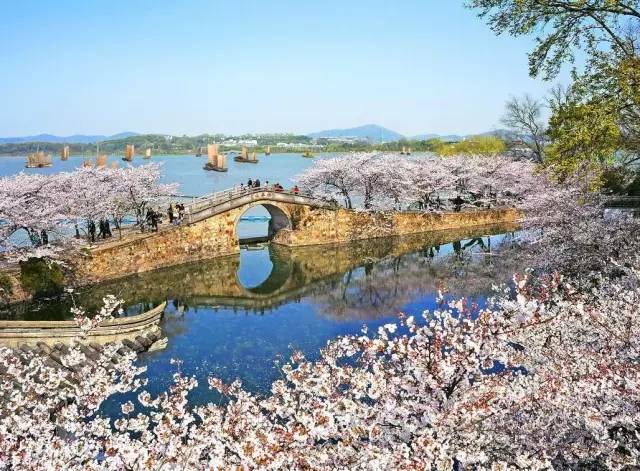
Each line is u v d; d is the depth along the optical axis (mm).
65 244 33656
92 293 33125
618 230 23016
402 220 57219
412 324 9234
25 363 17766
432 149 117312
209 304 32469
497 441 9352
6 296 29391
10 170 125875
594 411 8953
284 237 51312
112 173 41438
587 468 10117
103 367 11789
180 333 26375
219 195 47812
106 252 35844
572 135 17922
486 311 9055
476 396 8656
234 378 20562
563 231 25328
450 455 7664
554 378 9461
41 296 31656
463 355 8539
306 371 9875
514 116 62625
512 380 10570
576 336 12258
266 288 36688
